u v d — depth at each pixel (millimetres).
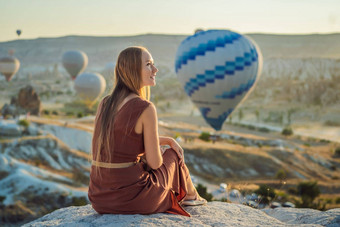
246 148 66000
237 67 30766
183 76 32594
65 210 3580
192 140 68438
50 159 49594
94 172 3084
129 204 3012
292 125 148500
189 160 54188
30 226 3047
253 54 31297
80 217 3137
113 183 2990
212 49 30656
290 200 21844
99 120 2984
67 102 183000
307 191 33719
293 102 191375
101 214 3176
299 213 3949
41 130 58250
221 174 51469
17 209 34438
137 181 3004
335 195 42781
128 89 2955
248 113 170000
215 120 33688
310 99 192875
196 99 33375
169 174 3266
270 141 80375
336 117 160875
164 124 94312
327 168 63469
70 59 116250
